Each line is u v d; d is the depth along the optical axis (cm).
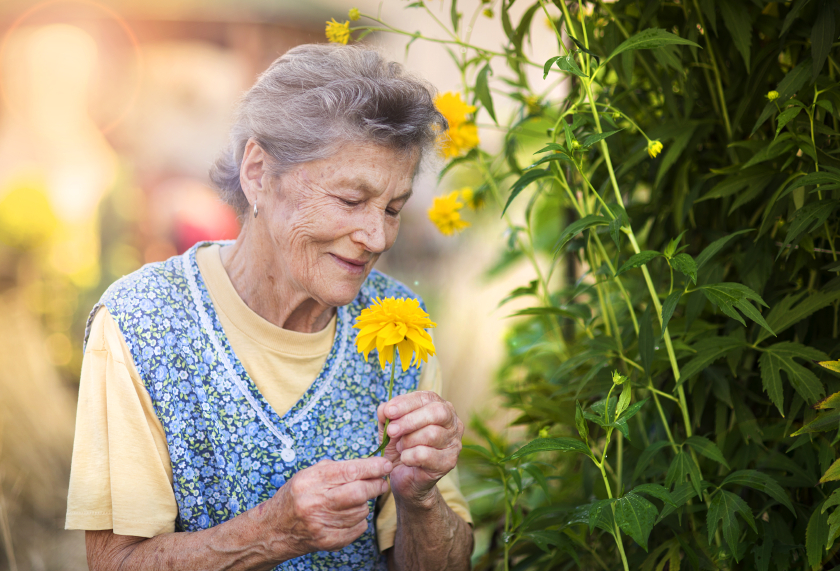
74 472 102
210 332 108
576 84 129
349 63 99
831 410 86
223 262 115
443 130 107
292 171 98
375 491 90
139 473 103
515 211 322
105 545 103
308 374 112
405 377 120
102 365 105
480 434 178
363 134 94
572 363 120
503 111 277
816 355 95
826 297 98
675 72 124
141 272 112
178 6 514
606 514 91
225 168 112
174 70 527
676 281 123
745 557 100
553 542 108
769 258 107
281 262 105
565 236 95
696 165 125
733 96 117
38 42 496
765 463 102
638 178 125
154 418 105
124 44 518
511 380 193
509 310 318
